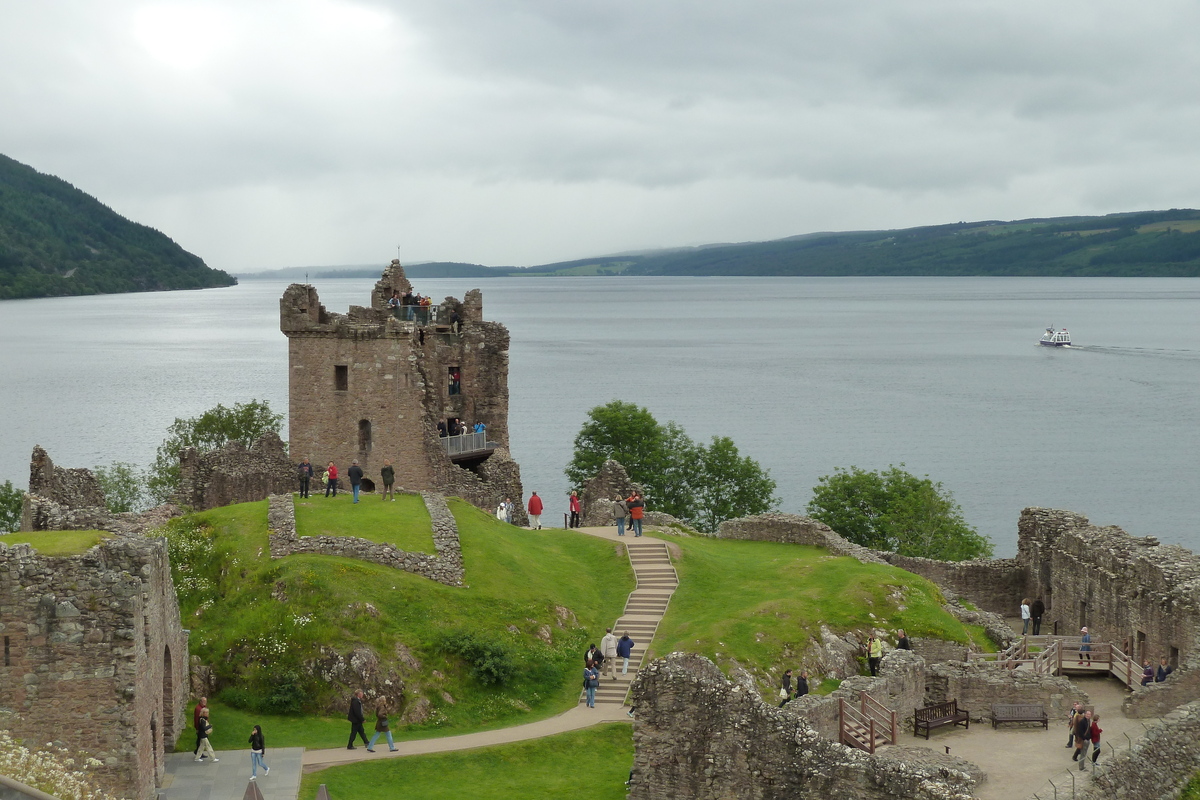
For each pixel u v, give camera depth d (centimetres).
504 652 5612
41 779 3231
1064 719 4531
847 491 10306
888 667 4600
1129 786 3581
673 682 3647
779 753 3444
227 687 5419
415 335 8512
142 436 18638
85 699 3872
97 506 7162
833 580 6594
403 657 5506
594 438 11775
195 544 6253
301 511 6688
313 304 8538
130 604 3900
